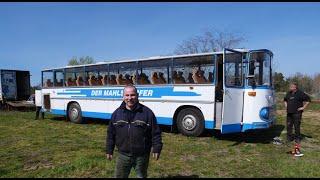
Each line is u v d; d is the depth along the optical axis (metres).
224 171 9.23
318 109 29.88
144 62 16.11
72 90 19.72
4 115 24.20
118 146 6.05
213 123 13.70
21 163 10.02
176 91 14.77
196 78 14.17
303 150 12.02
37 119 21.50
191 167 9.57
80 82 19.36
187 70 14.56
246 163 10.05
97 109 18.41
